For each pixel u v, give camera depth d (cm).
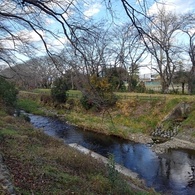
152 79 4062
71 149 1451
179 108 2822
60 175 956
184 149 2208
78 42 379
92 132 2855
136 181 1330
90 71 385
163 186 1471
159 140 2539
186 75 3525
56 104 4122
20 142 1359
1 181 702
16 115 2889
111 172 1025
